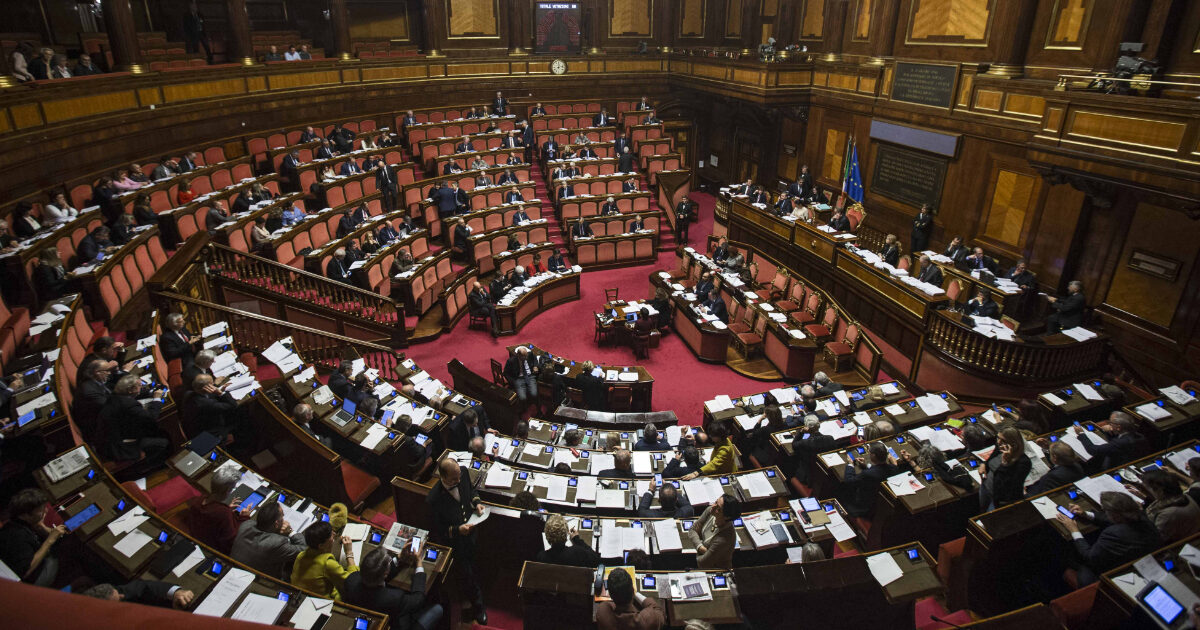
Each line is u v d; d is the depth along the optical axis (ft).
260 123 58.08
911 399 32.45
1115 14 37.17
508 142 70.28
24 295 29.22
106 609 2.57
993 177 47.62
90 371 24.90
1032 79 44.62
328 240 48.88
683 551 21.74
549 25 86.69
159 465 25.20
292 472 26.27
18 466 21.70
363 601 17.72
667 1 86.17
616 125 78.02
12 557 16.83
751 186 62.28
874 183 59.62
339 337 37.70
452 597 22.91
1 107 33.76
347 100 66.74
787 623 19.69
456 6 78.07
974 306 41.01
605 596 18.31
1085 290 42.01
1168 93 35.86
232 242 40.81
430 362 44.16
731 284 50.34
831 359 44.14
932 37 52.42
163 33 63.41
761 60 67.67
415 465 28.58
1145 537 18.83
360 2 78.02
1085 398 31.60
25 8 55.83
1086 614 18.26
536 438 29.86
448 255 52.26
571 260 62.64
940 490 24.34
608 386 37.04
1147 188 32.22
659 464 27.12
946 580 22.62
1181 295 36.63
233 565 18.40
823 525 22.80
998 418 29.86
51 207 34.22
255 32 71.51
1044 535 21.31
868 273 45.52
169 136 48.34
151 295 32.68
